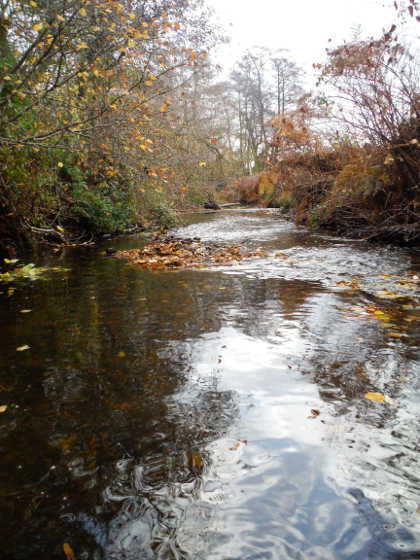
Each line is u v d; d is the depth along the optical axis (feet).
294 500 3.61
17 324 9.73
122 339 8.35
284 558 3.02
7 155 19.29
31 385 6.28
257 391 5.81
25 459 4.37
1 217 22.90
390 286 12.58
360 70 19.79
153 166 22.85
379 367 6.51
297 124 29.81
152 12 22.41
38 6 15.78
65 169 28.14
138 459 4.29
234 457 4.26
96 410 5.41
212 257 20.01
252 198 80.48
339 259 18.15
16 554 3.13
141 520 3.44
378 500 3.58
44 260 21.04
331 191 28.30
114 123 17.48
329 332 8.36
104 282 14.74
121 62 19.35
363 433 4.65
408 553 3.03
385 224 24.08
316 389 5.81
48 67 18.42
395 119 20.18
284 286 13.10
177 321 9.52
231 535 3.25
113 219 32.68
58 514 3.54
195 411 5.28
